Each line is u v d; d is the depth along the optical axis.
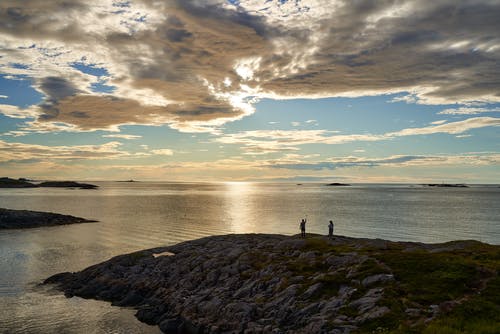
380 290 34.62
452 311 29.12
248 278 47.25
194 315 39.72
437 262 39.25
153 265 58.81
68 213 163.00
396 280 36.66
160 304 45.69
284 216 153.12
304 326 32.44
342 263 44.62
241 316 36.28
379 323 29.14
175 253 64.19
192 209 187.75
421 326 27.06
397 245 52.62
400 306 31.17
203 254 59.03
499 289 31.89
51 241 93.06
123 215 156.12
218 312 38.81
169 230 112.06
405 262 40.56
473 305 29.50
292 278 42.59
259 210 182.12
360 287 36.47
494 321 27.02
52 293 52.88
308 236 65.69
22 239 96.00
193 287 49.00
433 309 29.95
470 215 154.88
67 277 58.97
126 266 59.78
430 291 33.28
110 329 40.88
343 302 34.31
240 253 56.62
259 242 64.62
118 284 53.19
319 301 35.78
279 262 49.69
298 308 35.25
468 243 50.62
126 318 44.00
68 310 46.44
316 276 41.91
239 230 112.94
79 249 82.94
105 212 169.25
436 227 118.31
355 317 31.17
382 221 134.38
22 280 58.78
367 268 40.50
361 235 103.12
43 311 46.09
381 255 44.22
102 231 109.75
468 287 33.41
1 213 122.81
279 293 39.81
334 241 57.97
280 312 35.66
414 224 125.56
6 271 64.12
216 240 70.12
